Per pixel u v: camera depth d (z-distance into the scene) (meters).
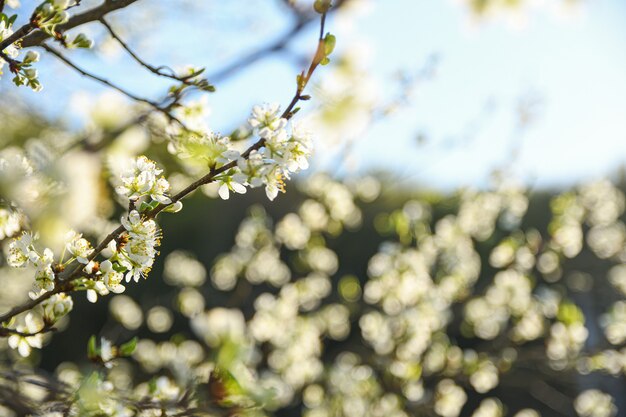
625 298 6.51
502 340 5.44
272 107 1.57
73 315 7.84
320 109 3.13
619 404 6.69
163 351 4.92
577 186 8.02
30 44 1.75
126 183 1.59
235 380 1.95
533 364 5.71
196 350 4.96
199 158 1.57
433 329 5.19
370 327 5.24
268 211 8.06
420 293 5.21
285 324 5.19
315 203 5.36
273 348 5.36
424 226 5.56
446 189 6.15
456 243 5.69
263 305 5.09
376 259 5.30
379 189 5.91
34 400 2.14
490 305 5.57
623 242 6.57
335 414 5.00
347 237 8.38
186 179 2.96
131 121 2.76
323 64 1.58
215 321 3.63
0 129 3.33
